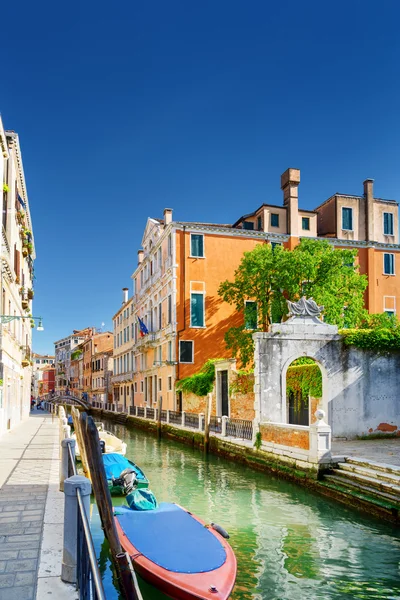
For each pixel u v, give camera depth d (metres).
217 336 30.66
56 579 4.44
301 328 16.70
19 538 5.64
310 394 18.16
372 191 34.25
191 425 25.19
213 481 14.56
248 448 16.88
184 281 30.55
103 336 69.38
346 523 9.94
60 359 99.81
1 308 17.33
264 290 26.70
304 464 13.18
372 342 16.94
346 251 26.47
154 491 13.26
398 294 33.44
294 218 32.44
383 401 17.11
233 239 31.58
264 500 11.99
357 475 11.40
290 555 8.20
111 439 19.09
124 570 5.03
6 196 20.53
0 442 16.08
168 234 31.97
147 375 38.78
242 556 8.17
